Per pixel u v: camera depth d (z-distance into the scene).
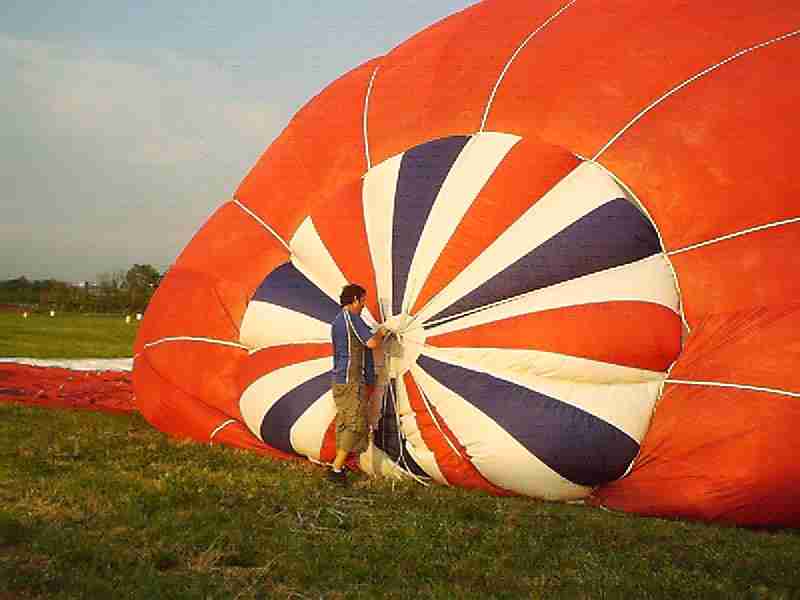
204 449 8.20
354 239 8.02
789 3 7.91
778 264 6.79
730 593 4.86
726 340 6.75
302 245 8.46
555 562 5.29
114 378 13.61
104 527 5.54
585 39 8.27
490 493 7.20
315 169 8.77
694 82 7.59
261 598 4.57
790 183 6.95
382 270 7.68
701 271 6.97
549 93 7.95
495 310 7.23
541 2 9.17
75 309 61.38
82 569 4.76
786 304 6.67
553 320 7.03
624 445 6.84
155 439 8.62
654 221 7.22
